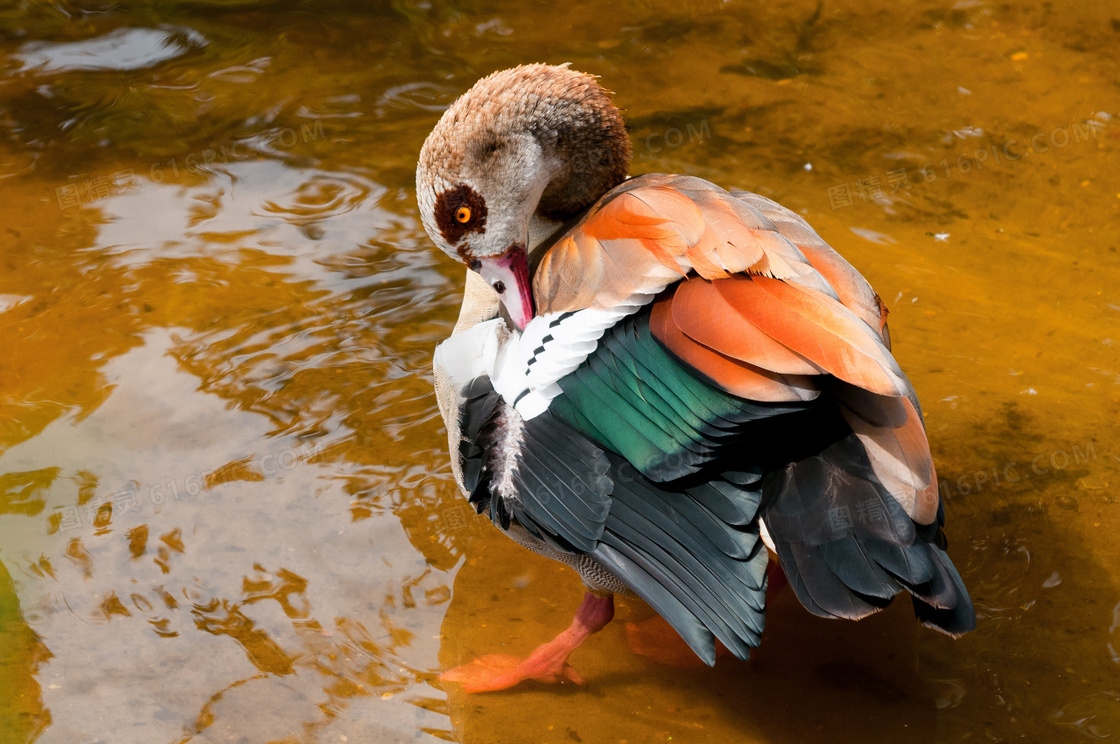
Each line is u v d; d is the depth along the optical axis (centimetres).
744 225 538
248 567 666
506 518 572
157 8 1281
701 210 547
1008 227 935
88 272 902
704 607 486
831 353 467
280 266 912
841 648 629
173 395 785
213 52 1216
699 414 497
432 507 710
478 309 674
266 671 605
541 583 670
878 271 888
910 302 856
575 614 645
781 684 610
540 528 554
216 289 885
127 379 798
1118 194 966
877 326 543
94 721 573
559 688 609
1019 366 798
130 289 884
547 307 565
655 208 554
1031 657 609
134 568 664
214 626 630
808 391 473
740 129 1073
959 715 583
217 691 593
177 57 1207
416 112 1116
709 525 492
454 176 605
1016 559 663
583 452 533
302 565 669
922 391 777
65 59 1196
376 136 1080
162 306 866
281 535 688
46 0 1288
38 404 774
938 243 920
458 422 606
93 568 662
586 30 1251
